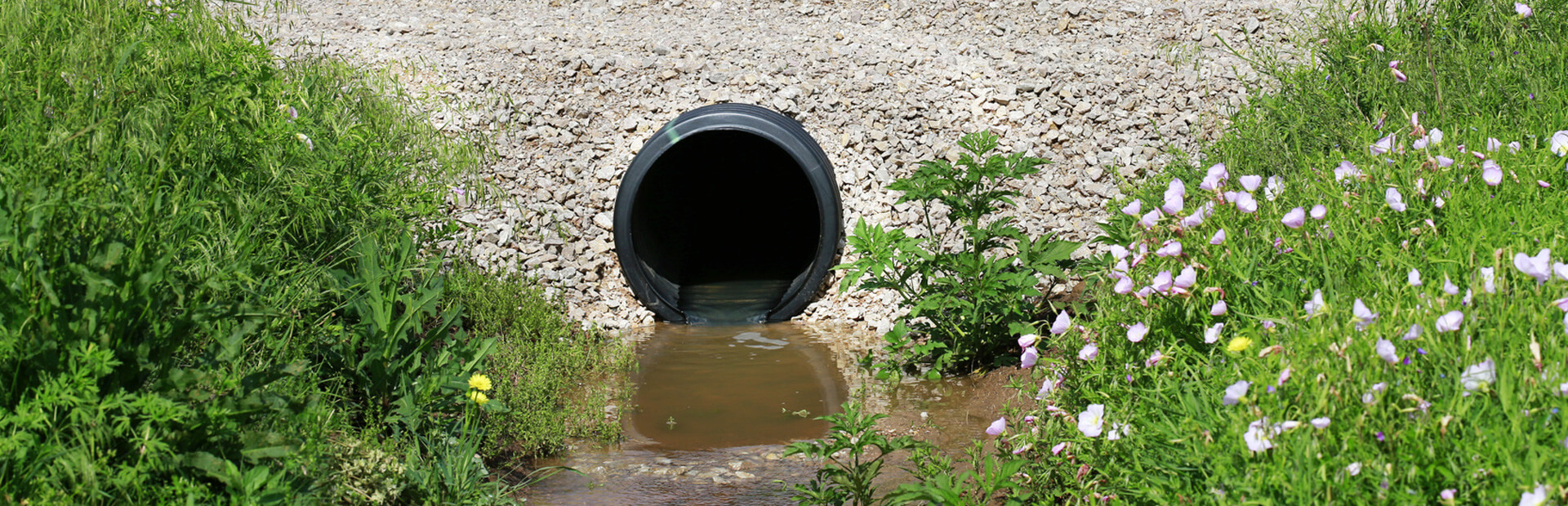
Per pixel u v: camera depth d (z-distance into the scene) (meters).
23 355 2.29
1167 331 2.99
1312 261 2.96
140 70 3.78
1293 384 2.23
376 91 5.86
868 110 8.20
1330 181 3.56
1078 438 3.04
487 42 8.83
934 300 5.71
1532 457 1.85
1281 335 2.61
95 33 3.73
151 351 2.53
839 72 8.49
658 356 6.64
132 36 3.94
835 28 9.39
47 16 3.79
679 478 4.35
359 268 4.31
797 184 10.66
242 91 3.80
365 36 8.95
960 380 5.83
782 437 4.95
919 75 8.51
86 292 2.42
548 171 7.94
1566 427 1.95
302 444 2.75
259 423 2.81
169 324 2.56
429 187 5.30
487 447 4.29
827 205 7.42
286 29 8.98
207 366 2.70
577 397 5.62
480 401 3.91
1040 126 8.18
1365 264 2.83
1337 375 2.15
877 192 7.87
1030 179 7.91
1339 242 2.94
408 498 3.43
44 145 2.82
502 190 7.26
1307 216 3.50
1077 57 8.78
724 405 5.53
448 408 4.20
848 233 7.75
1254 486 2.10
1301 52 7.51
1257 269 3.04
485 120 8.06
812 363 6.39
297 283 3.78
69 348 2.29
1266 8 9.31
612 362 6.34
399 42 8.85
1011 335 5.76
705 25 9.48
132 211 2.68
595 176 7.97
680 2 10.07
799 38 9.05
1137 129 8.22
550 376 5.48
